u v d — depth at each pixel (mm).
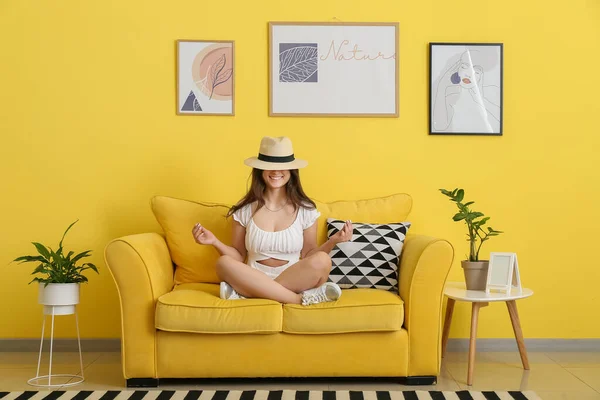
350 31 4043
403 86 4059
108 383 3311
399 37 4059
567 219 4070
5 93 4027
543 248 4066
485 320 4055
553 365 3682
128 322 3186
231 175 4055
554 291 4059
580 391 3170
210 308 3107
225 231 3703
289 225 3510
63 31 4031
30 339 4035
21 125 4027
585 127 4070
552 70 4066
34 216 4039
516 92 4070
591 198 4070
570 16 4062
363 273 3510
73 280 3404
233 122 4051
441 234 4059
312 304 3166
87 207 4039
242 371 3168
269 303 3127
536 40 4062
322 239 3771
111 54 4035
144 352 3180
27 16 4023
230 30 4043
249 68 4047
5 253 4035
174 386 3248
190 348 3164
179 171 4051
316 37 4043
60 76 4031
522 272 4066
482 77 4051
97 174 4043
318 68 4043
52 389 3207
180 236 3686
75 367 3650
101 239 4043
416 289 3205
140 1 4035
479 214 3533
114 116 4043
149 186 4047
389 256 3543
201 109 4043
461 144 4066
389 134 4059
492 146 4066
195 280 3674
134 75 4039
